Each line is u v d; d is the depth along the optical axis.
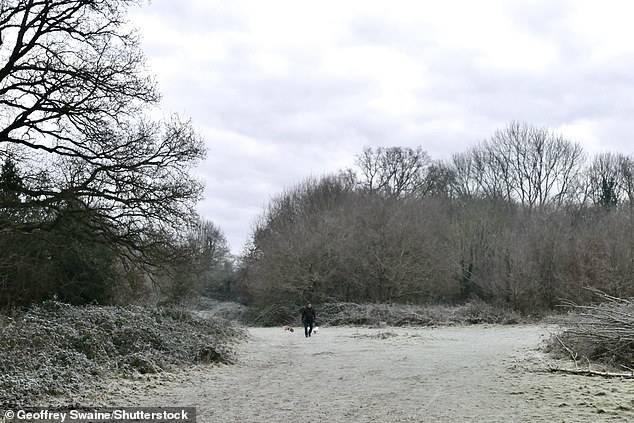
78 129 20.80
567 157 72.44
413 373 17.59
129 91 21.39
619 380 15.26
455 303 54.50
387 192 67.75
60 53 20.44
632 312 19.78
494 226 58.22
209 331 26.58
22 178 20.80
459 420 10.90
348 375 17.30
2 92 19.78
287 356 23.08
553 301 49.56
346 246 53.97
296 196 66.06
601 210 63.44
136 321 21.05
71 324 18.81
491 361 20.42
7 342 15.27
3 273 23.23
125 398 13.09
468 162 76.19
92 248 24.30
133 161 22.02
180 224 23.44
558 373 16.78
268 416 11.42
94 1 20.89
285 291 52.81
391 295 53.44
